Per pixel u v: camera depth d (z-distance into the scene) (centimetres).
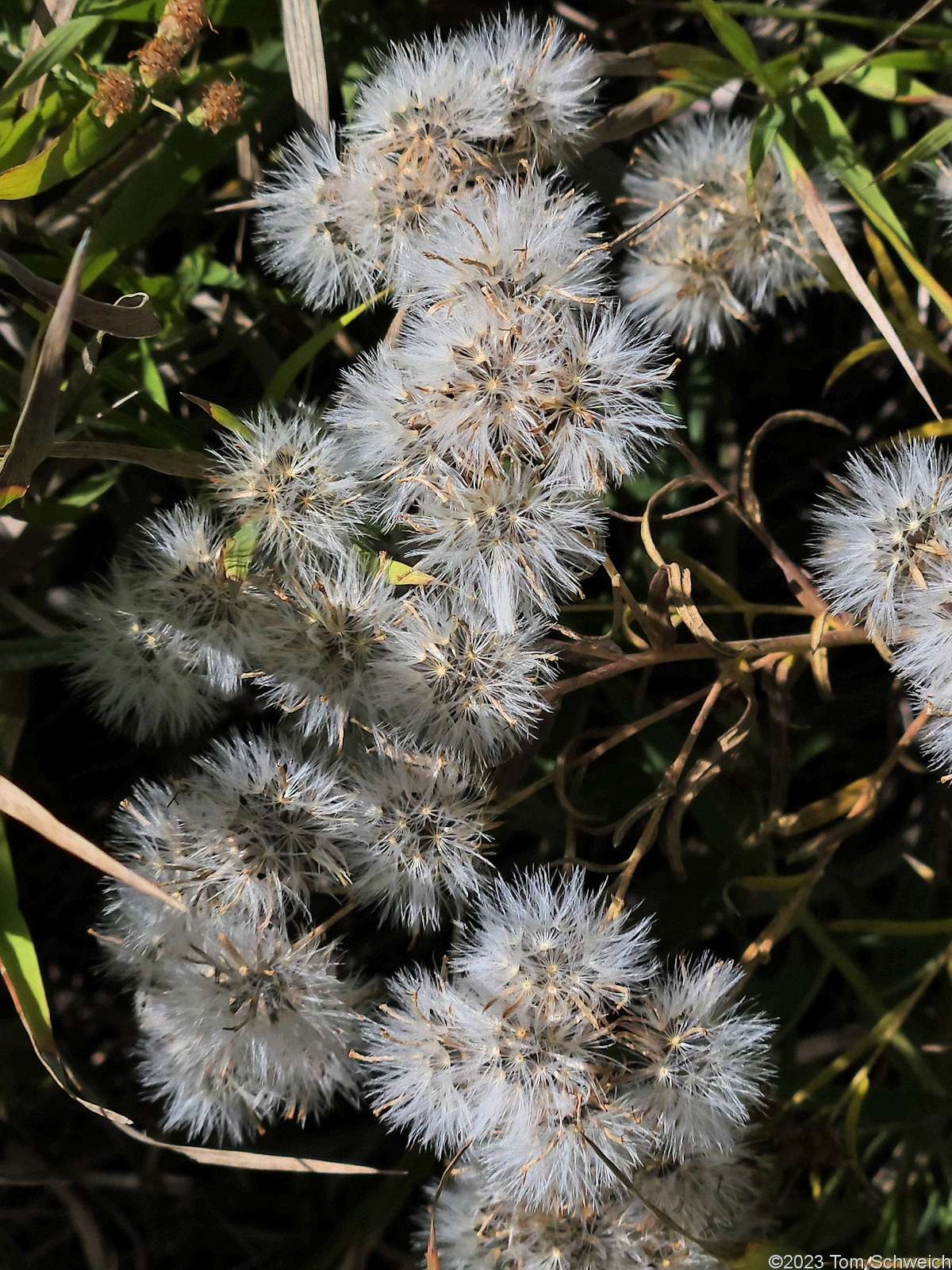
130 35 25
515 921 22
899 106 26
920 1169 25
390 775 22
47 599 25
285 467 22
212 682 22
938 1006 26
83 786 27
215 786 23
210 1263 27
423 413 21
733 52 24
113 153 24
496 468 21
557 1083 21
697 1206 23
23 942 22
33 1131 26
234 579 22
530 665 22
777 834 25
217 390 26
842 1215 25
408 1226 27
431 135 22
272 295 25
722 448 26
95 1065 27
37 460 21
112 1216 27
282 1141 26
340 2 25
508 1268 23
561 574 22
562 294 22
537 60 23
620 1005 22
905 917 26
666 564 23
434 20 25
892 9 26
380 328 25
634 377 22
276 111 25
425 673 22
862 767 27
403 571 22
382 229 22
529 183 22
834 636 23
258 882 22
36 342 22
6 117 23
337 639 22
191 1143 26
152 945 23
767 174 24
